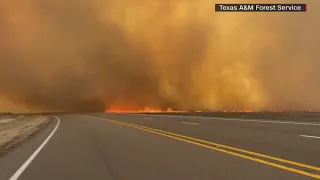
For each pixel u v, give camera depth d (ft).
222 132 64.69
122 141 54.90
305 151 38.78
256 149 41.65
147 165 32.83
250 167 30.58
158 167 31.63
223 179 26.12
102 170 30.83
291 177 26.14
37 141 61.11
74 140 59.11
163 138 58.08
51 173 30.07
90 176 28.37
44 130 91.76
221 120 99.81
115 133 71.00
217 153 39.58
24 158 40.34
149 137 60.54
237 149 42.24
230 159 35.17
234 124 81.30
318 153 37.29
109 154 40.91
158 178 26.96
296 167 29.89
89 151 44.14
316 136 51.90
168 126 86.84
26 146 53.98
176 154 39.65
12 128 118.73
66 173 29.86
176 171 29.58
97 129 84.58
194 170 29.86
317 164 31.09
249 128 69.26
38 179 27.73
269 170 28.96
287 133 57.52
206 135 60.75
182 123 95.09
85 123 115.34
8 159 40.09
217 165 31.99
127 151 43.16
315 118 82.94
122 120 129.59
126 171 30.04
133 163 34.17
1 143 61.52
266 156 36.22
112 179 27.04
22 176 29.07
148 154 40.22
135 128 84.58
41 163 35.58
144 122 109.50
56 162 36.01
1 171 31.96
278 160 33.58
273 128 67.10
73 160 37.06
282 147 42.42
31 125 127.34
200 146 46.21
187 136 60.13
